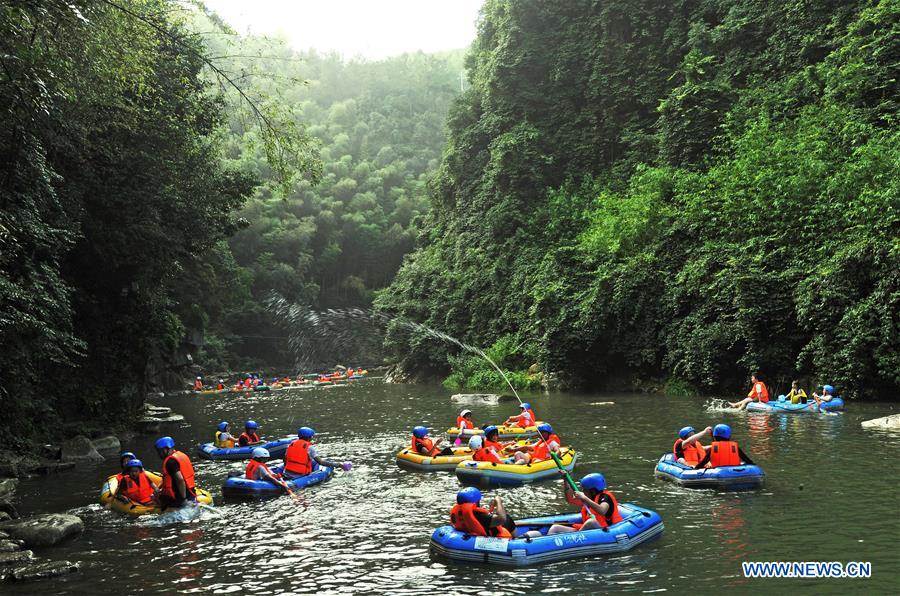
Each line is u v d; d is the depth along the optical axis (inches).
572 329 1206.9
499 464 466.9
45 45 422.9
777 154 1012.5
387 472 517.7
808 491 396.2
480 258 1667.1
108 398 824.3
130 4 495.8
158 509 392.8
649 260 1128.8
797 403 780.0
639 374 1167.0
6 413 611.2
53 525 346.9
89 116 597.0
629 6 1628.9
